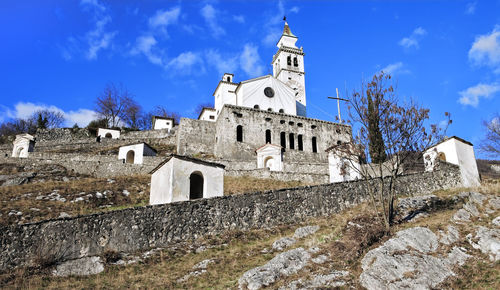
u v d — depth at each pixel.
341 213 25.05
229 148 50.53
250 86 58.78
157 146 59.25
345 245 17.47
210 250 19.58
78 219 19.14
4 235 17.77
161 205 21.05
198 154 53.34
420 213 22.61
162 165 25.30
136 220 20.17
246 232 21.92
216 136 55.16
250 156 51.19
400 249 16.16
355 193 26.91
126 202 29.31
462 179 30.91
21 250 17.73
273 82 60.69
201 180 26.69
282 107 59.91
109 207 28.03
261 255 18.41
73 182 33.84
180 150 53.66
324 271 15.38
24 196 29.02
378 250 16.14
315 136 56.50
